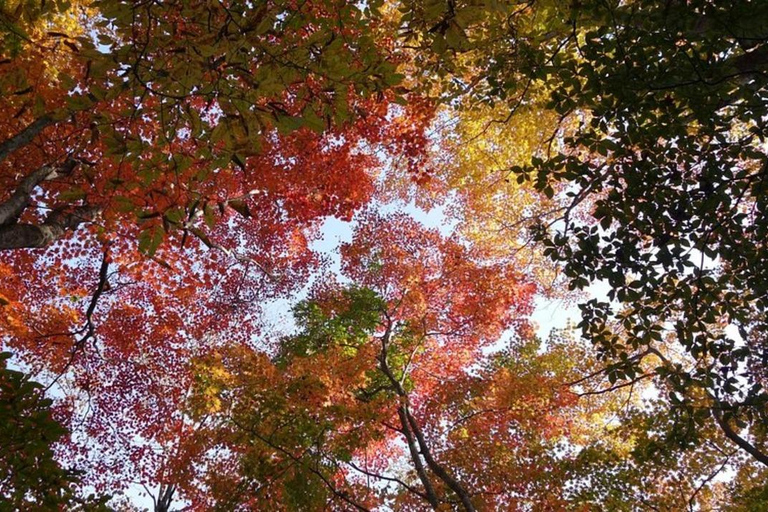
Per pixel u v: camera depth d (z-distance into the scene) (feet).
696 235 18.65
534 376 41.75
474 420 42.96
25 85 19.40
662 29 17.06
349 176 39.78
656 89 17.20
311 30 19.67
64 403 50.75
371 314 49.47
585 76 18.49
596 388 47.83
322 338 49.73
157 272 39.52
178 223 13.91
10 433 17.99
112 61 11.43
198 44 10.89
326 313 49.01
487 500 38.29
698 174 18.58
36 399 18.90
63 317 42.52
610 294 20.54
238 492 34.68
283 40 11.57
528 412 40.81
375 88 12.64
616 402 48.55
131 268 38.60
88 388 50.19
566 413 47.06
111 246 35.81
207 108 11.78
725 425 32.71
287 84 11.35
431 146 48.37
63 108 12.50
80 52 11.32
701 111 17.22
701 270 19.35
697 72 16.40
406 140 35.17
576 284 20.79
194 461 48.91
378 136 35.50
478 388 45.57
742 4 15.67
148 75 11.46
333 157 37.88
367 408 37.35
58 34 13.58
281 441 34.94
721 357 19.94
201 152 12.63
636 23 17.69
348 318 48.91
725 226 18.58
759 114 17.08
